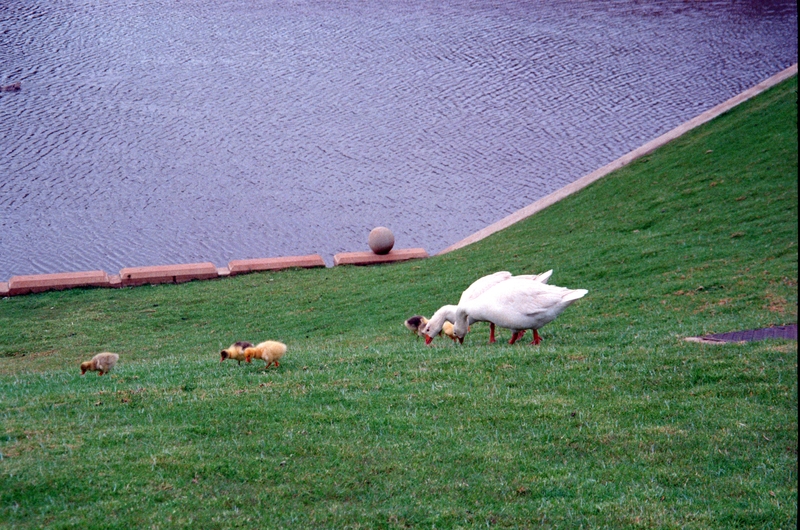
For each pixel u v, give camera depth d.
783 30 73.50
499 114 57.22
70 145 52.25
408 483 9.62
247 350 14.33
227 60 71.94
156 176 47.53
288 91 63.62
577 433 10.98
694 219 28.14
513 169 47.53
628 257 25.67
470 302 16.17
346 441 10.70
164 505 8.85
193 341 23.17
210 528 8.47
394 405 12.09
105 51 74.25
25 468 9.44
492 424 11.36
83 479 9.29
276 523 8.65
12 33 79.19
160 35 80.00
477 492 9.47
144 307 27.77
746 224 26.22
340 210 42.62
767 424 11.08
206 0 94.31
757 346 14.23
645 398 12.14
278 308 26.72
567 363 13.84
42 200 43.66
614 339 16.22
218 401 12.21
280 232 39.81
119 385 13.64
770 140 33.12
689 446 10.61
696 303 19.75
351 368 14.20
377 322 23.50
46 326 25.72
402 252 34.12
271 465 9.91
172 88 64.25
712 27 76.19
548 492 9.50
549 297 15.32
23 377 15.88
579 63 67.56
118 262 36.22
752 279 20.88
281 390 12.80
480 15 85.75
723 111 39.50
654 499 9.37
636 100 57.72
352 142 53.06
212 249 37.75
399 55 72.31
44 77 66.38
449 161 49.44
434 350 15.47
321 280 30.39
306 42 77.25
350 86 64.56
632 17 81.88
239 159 50.38
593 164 47.34
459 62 69.69
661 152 37.50
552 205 36.16
